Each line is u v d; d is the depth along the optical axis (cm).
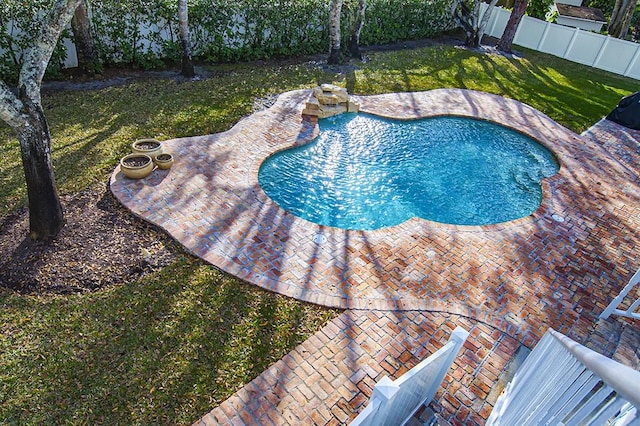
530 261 659
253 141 930
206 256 598
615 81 1697
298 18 1493
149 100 1062
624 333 547
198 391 425
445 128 1143
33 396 408
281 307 531
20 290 518
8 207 646
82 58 1130
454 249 667
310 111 1075
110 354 454
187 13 1202
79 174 745
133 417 397
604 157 1052
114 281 543
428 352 489
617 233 754
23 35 1034
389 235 685
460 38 2086
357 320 522
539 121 1230
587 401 208
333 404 422
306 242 649
